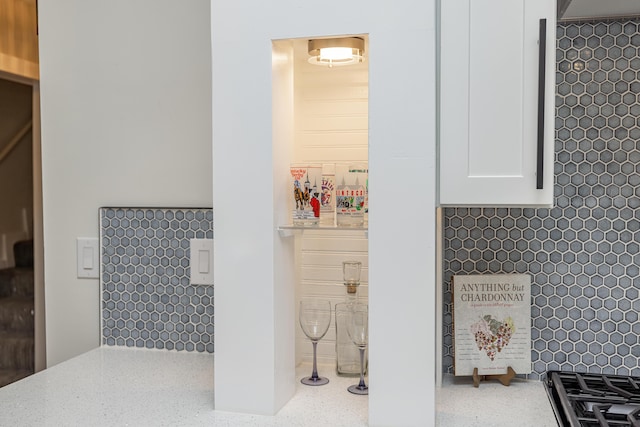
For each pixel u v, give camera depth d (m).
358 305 1.55
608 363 1.58
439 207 1.42
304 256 1.69
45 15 1.91
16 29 2.16
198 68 1.80
